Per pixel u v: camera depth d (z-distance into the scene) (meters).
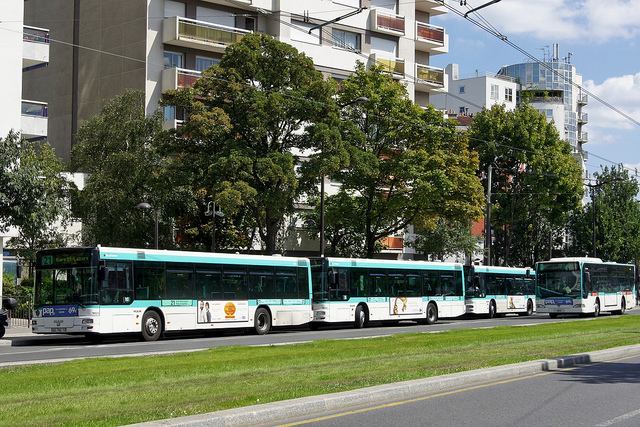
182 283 29.56
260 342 27.45
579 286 47.22
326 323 40.62
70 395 12.88
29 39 38.38
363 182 48.31
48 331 27.00
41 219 31.25
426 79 65.81
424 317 41.34
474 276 48.41
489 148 65.00
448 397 13.64
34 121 38.66
